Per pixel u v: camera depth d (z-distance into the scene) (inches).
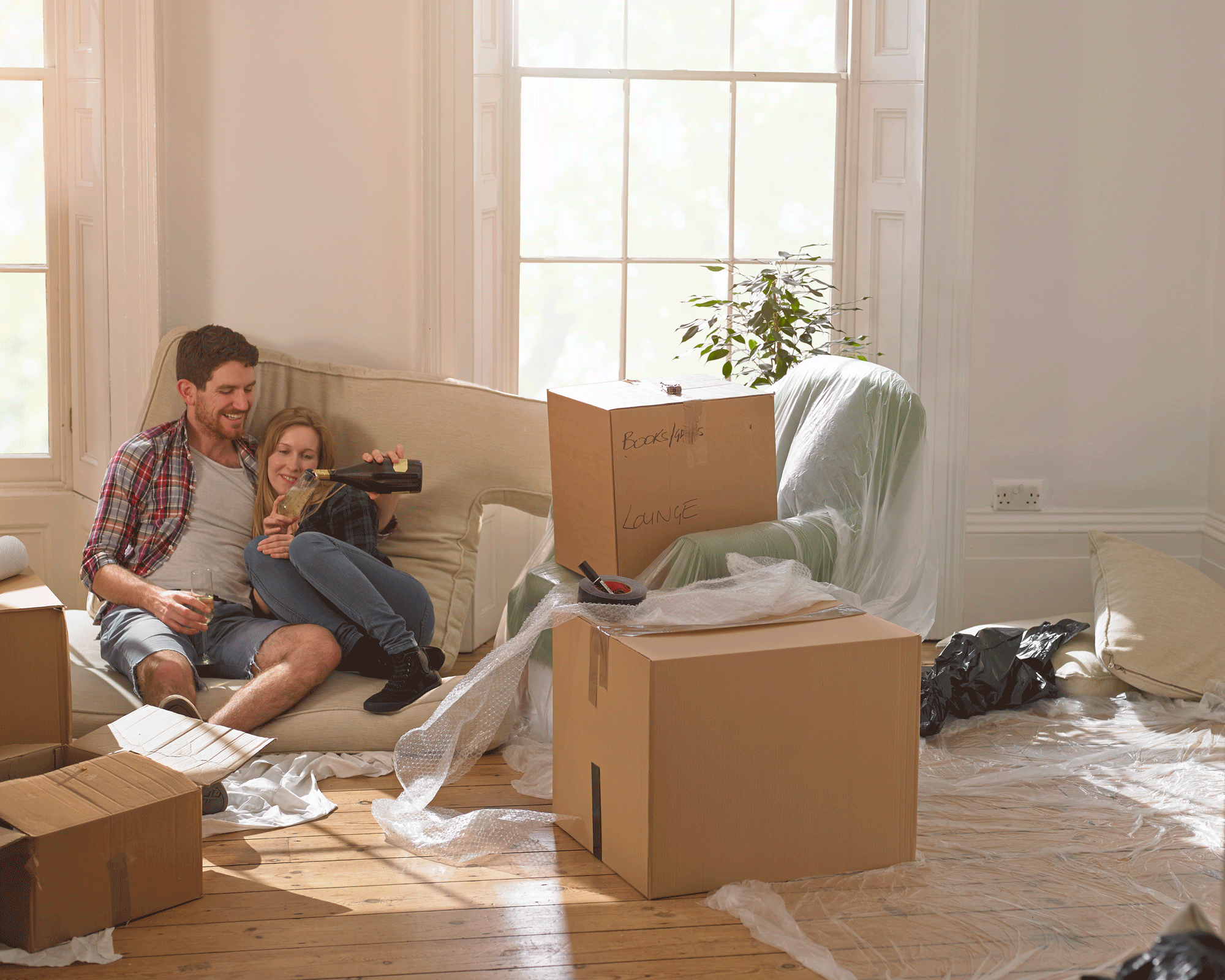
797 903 83.3
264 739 94.3
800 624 89.2
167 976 74.5
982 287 148.3
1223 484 148.8
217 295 135.3
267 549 112.0
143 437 117.7
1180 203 148.4
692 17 149.6
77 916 77.7
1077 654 123.6
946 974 74.7
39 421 144.9
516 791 103.5
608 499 100.6
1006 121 145.6
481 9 139.5
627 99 149.6
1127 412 151.7
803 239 153.3
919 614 116.4
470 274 137.7
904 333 148.6
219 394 116.2
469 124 134.7
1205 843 91.7
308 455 118.8
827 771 85.8
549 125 149.3
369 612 109.2
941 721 113.4
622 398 103.3
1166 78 146.2
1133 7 144.6
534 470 129.6
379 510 120.3
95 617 117.2
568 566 109.5
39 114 140.2
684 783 82.8
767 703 83.6
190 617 107.3
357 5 132.5
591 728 89.6
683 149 150.9
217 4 130.8
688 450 102.2
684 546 99.2
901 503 115.6
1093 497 153.1
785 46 150.2
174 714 98.0
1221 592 128.3
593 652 88.4
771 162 151.6
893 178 147.7
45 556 145.6
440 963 76.4
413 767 101.7
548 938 79.2
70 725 98.7
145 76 129.3
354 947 78.1
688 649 82.8
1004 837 93.0
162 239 133.0
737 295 153.1
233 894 85.0
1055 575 153.3
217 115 132.5
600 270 152.3
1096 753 108.1
